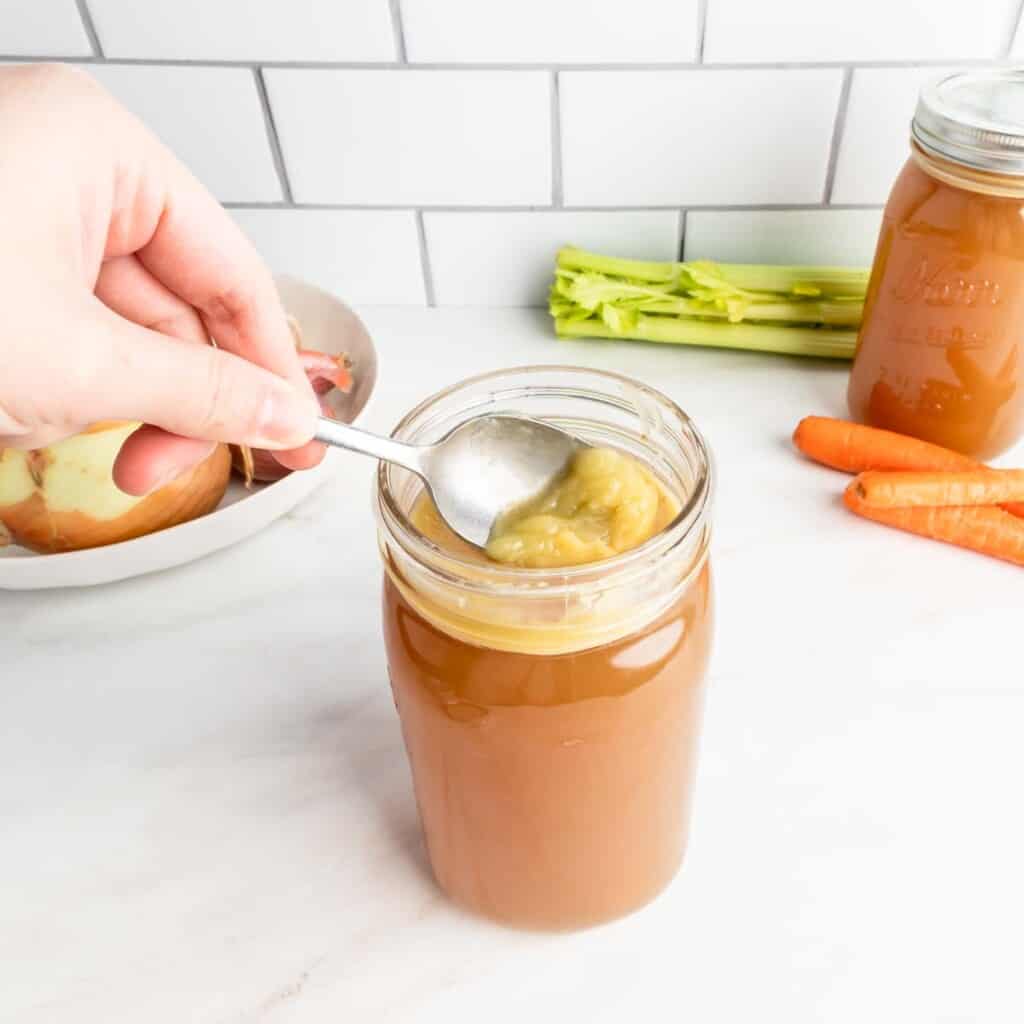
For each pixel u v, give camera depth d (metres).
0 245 0.45
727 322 0.94
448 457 0.50
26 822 0.64
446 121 0.89
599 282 0.93
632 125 0.88
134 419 0.47
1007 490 0.76
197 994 0.56
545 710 0.46
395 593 0.50
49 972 0.57
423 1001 0.55
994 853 0.60
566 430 0.56
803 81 0.85
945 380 0.78
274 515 0.77
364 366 0.89
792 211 0.93
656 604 0.46
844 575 0.76
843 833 0.61
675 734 0.50
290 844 0.62
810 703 0.68
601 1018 0.54
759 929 0.57
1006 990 0.54
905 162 0.85
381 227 0.97
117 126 0.52
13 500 0.72
